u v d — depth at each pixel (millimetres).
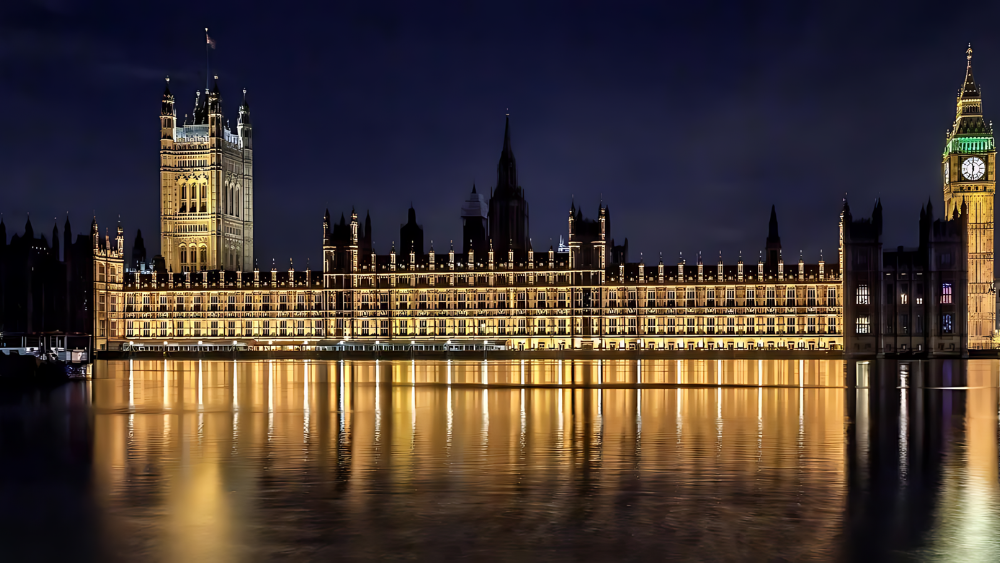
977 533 38531
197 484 47938
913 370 176750
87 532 38906
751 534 38406
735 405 90938
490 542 37312
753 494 45375
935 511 42031
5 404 94312
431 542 37312
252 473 50844
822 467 52688
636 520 40500
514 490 46281
